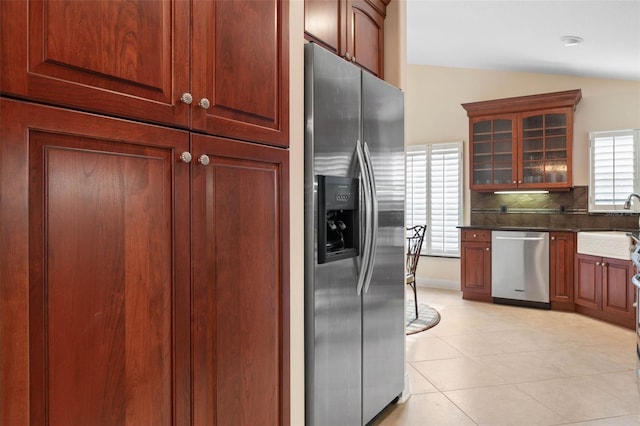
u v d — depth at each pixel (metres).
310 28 2.09
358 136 2.22
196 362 1.24
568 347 3.85
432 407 2.71
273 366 1.54
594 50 4.41
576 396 2.86
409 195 6.70
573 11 3.61
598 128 5.34
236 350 1.38
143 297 1.10
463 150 6.27
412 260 5.07
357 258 2.22
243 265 1.41
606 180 5.21
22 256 0.88
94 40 0.99
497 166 5.71
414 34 4.97
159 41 1.13
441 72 6.45
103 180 1.01
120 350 1.05
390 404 2.75
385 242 2.51
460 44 5.09
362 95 2.27
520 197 5.84
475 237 5.68
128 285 1.06
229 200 1.35
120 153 1.04
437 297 5.89
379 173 2.43
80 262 0.97
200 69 1.24
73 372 0.96
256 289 1.47
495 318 4.82
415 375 3.23
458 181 6.30
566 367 3.38
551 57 4.90
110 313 1.03
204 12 1.26
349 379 2.17
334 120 2.03
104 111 1.00
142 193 1.09
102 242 1.01
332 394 2.04
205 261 1.27
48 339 0.92
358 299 2.24
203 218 1.26
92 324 0.99
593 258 4.77
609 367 3.37
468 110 5.86
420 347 3.87
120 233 1.04
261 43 1.49
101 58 1.00
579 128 5.44
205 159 1.24
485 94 6.13
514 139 5.58
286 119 1.61
